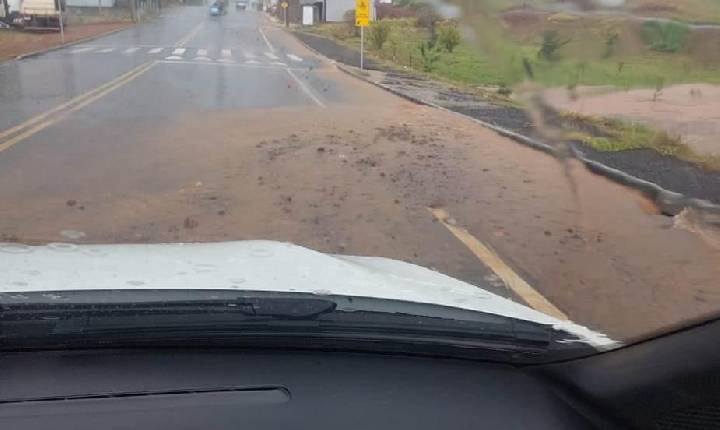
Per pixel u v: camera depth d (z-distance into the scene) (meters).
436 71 23.92
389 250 5.98
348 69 25.69
